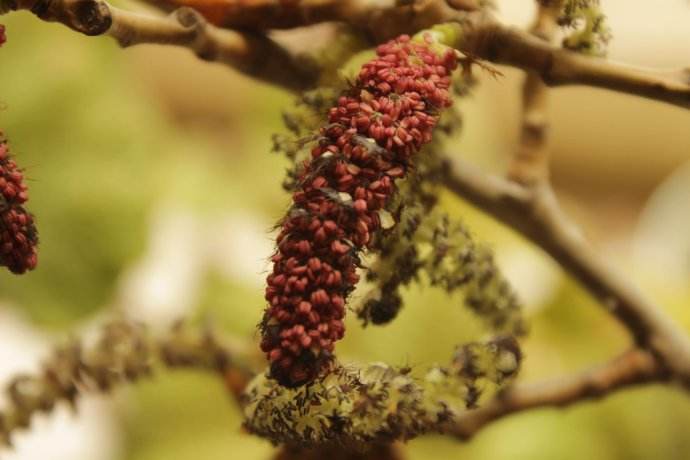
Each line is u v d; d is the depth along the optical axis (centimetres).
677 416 75
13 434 41
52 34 79
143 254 79
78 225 78
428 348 67
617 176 112
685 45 91
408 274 33
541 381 41
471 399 33
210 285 83
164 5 35
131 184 79
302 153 32
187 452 78
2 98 77
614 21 91
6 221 29
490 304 36
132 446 80
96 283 78
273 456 37
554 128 110
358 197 29
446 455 73
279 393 31
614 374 41
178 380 80
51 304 77
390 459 37
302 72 36
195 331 41
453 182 40
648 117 108
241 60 35
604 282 41
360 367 32
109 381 41
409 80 30
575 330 77
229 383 41
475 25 33
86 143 79
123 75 82
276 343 29
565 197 112
